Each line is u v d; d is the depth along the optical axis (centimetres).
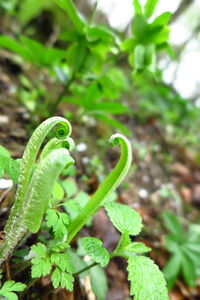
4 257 12
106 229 23
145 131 61
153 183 47
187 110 66
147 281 12
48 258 12
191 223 45
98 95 28
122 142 11
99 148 41
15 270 14
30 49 28
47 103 38
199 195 54
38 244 12
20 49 28
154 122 65
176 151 65
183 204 50
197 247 33
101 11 92
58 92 47
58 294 16
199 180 59
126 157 12
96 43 25
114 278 21
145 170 49
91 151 39
